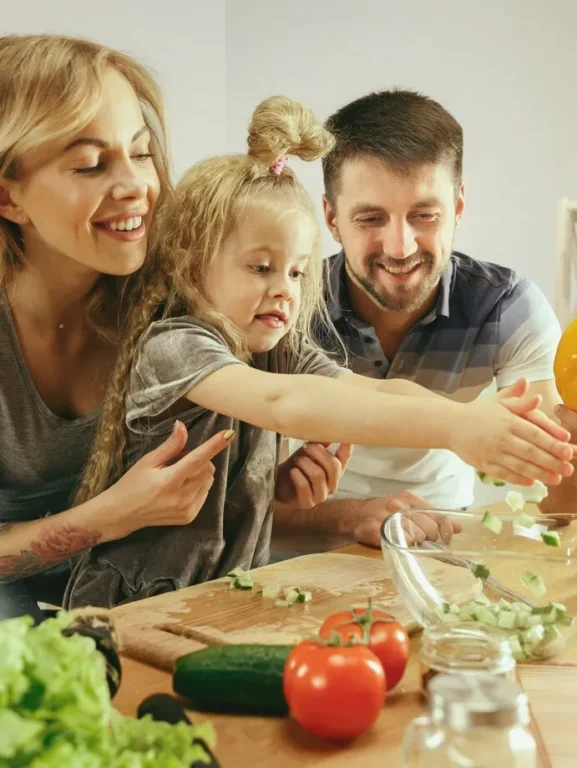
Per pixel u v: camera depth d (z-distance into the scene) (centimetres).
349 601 106
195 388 119
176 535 133
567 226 228
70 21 230
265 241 128
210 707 80
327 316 169
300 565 121
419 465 174
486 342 170
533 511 148
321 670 74
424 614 95
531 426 94
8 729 45
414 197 153
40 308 134
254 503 136
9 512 147
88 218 119
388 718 80
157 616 101
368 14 282
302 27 287
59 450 143
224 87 290
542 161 271
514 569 94
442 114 156
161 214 134
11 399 137
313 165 288
